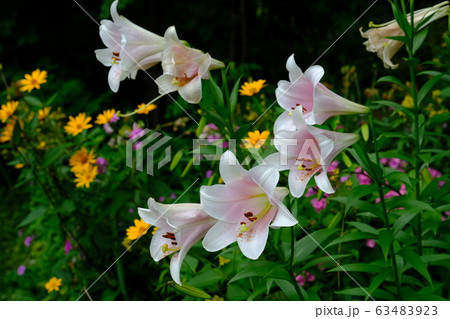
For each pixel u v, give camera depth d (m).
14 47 2.84
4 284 1.83
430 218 0.94
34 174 1.33
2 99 1.56
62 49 2.92
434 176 1.24
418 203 0.82
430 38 2.55
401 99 1.95
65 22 2.91
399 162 1.28
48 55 2.91
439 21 2.69
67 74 2.88
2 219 2.22
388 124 1.36
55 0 2.85
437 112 1.60
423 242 0.92
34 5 2.83
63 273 1.38
